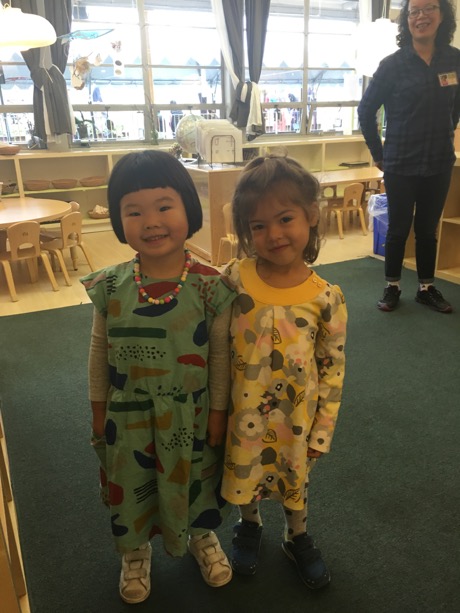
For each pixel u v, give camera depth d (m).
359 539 1.40
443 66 2.67
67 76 6.03
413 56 2.67
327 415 1.14
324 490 1.58
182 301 1.03
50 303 3.39
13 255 3.39
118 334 1.03
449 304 3.05
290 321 1.06
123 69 6.31
